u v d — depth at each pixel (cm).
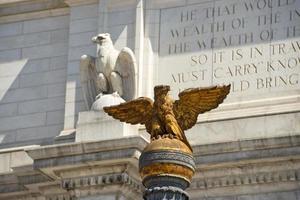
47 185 3731
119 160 3488
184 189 2061
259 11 3775
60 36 4094
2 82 4122
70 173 3588
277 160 3441
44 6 4131
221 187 3547
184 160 2050
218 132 3600
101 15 3947
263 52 3719
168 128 2144
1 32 4191
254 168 3488
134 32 3878
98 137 3581
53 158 3600
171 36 3862
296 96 3603
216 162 3509
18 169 3797
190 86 3784
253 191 3509
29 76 4094
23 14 4169
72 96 3916
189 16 3869
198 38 3828
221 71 3759
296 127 3509
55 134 3959
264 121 3556
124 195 3544
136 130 3647
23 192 3822
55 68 4059
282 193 3469
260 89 3669
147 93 3794
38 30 4138
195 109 2214
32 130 4003
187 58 3822
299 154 3397
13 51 4150
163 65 3834
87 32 3994
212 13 3841
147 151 2062
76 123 3847
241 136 3569
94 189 3556
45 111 4012
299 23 3703
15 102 4075
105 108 2278
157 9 3906
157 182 2048
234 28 3791
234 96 3684
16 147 3991
